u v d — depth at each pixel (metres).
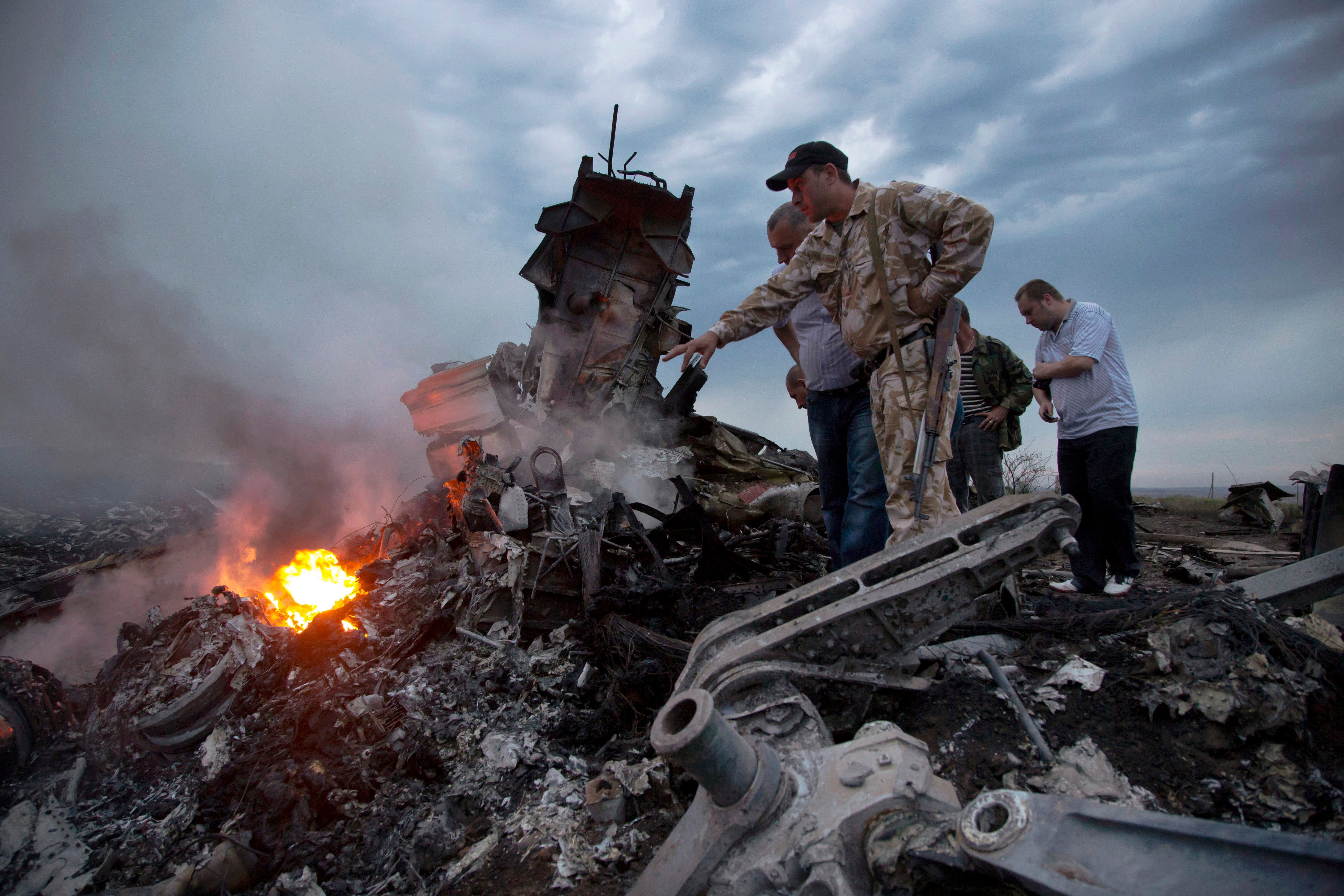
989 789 2.23
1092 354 3.91
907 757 1.72
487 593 4.12
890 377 3.04
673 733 1.75
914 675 2.67
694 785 2.51
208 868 2.65
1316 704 2.31
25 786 3.63
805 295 3.37
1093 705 2.48
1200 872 1.16
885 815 1.58
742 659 2.35
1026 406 5.19
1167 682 2.46
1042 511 2.40
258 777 3.08
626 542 4.43
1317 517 3.31
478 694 3.49
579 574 4.04
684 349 3.29
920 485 2.90
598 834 2.48
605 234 8.06
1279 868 1.09
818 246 3.31
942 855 1.40
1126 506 3.88
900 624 2.37
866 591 2.41
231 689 3.80
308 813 2.88
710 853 1.75
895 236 3.00
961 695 2.57
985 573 2.32
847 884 1.47
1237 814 2.08
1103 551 4.01
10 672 3.96
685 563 4.76
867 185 3.14
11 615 5.33
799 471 7.68
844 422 3.66
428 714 3.34
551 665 3.63
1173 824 1.22
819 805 1.69
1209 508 8.00
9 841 3.16
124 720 3.80
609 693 3.20
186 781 3.39
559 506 4.80
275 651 3.99
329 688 3.54
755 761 1.77
